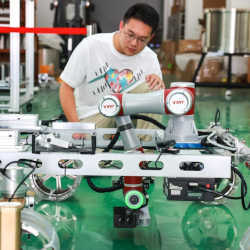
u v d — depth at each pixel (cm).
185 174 144
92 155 144
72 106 247
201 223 203
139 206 156
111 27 1374
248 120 504
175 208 222
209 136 164
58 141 150
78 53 244
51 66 930
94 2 1361
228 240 185
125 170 144
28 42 617
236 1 973
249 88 956
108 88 251
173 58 1097
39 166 148
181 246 178
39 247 172
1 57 918
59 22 996
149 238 185
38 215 144
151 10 199
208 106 626
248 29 825
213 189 154
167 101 152
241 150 162
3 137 146
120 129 168
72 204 224
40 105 591
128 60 246
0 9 846
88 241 181
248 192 246
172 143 159
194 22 1122
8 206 123
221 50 832
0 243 122
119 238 185
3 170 144
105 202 229
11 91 482
